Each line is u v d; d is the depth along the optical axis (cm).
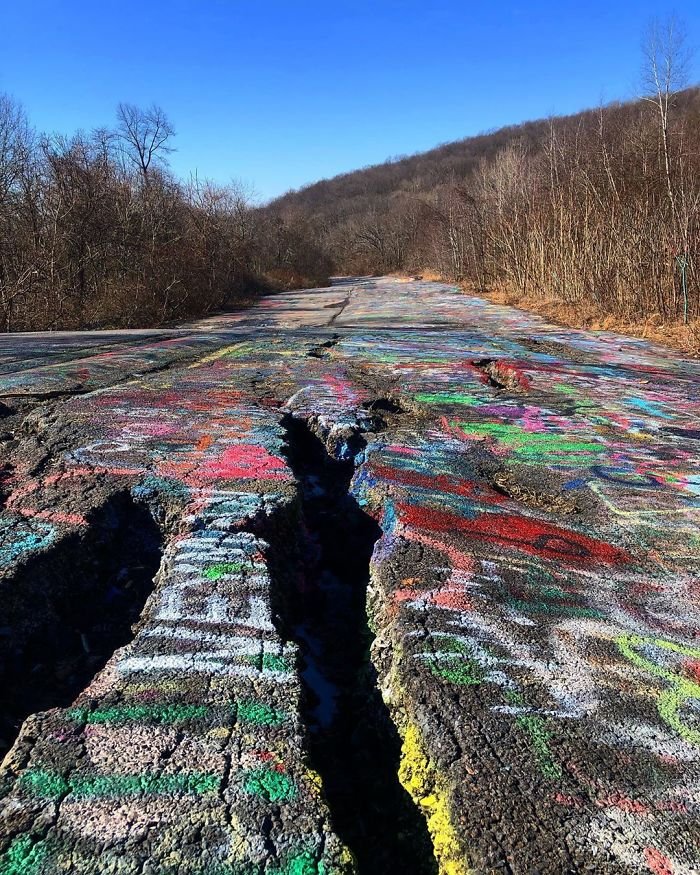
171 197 1873
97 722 176
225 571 258
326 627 276
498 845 150
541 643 229
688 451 460
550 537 317
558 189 1722
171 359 759
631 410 572
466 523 324
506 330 1177
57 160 1503
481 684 205
